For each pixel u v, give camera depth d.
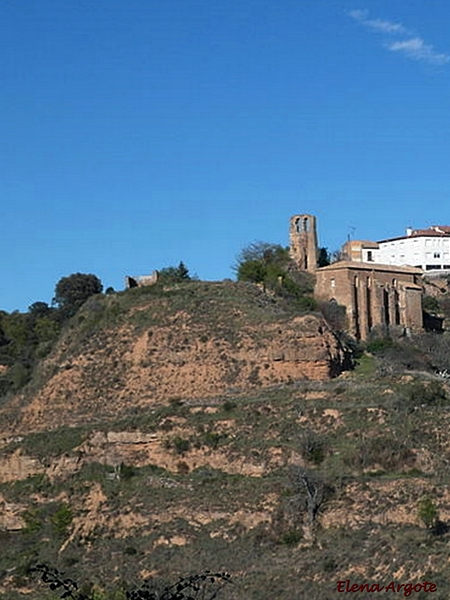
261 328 137.88
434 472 110.19
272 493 110.00
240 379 134.00
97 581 104.81
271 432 120.69
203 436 122.44
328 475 110.06
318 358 133.62
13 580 109.44
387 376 132.88
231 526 108.44
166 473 121.00
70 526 117.19
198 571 102.50
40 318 181.62
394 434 115.81
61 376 142.38
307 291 166.25
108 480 121.69
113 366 141.12
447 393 126.19
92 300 157.00
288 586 95.56
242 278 166.38
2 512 123.75
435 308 181.38
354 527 103.12
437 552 92.06
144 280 162.12
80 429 131.00
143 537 111.19
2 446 133.62
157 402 134.25
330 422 120.06
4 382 154.00
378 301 160.00
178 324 142.38
